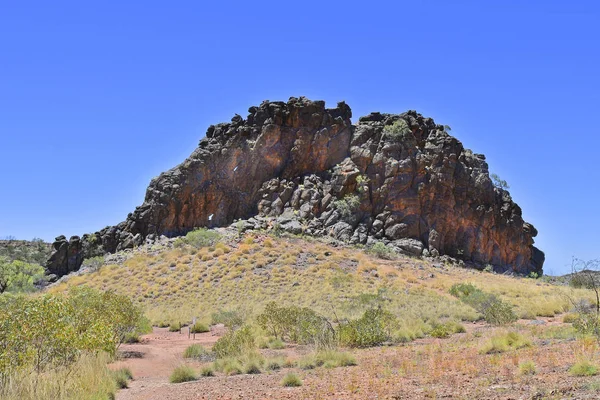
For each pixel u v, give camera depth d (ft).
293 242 161.99
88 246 181.27
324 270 141.38
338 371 47.55
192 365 60.39
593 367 33.55
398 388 34.91
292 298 124.67
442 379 36.60
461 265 172.24
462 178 186.19
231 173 184.14
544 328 69.62
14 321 39.11
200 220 179.22
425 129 194.29
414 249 168.45
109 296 75.51
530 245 204.13
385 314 76.84
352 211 175.63
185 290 137.08
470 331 80.43
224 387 43.34
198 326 98.94
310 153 188.14
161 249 164.86
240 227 170.81
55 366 41.32
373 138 187.73
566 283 168.55
